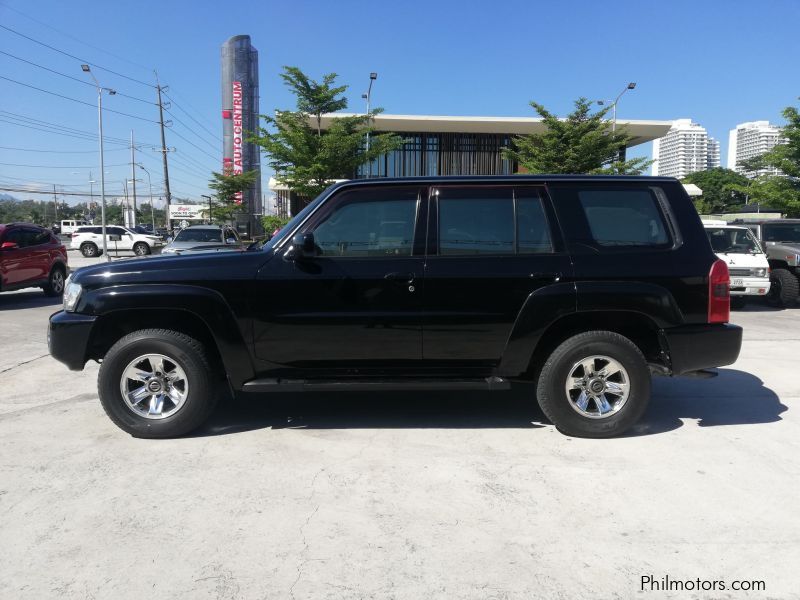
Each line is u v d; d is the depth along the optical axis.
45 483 3.66
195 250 4.91
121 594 2.59
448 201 4.36
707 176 71.94
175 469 3.86
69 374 6.38
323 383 4.30
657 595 2.59
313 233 4.34
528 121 33.59
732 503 3.41
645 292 4.23
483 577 2.71
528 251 4.32
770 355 7.49
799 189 22.05
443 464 3.95
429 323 4.24
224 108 54.97
